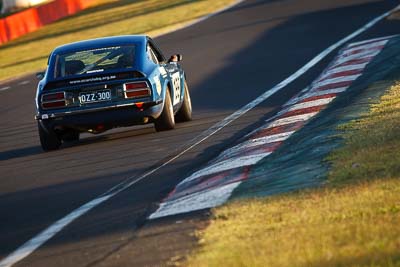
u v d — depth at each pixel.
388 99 41.50
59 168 40.47
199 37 107.06
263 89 62.22
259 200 25.73
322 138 34.00
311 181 27.25
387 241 19.72
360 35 85.94
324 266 18.67
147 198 30.41
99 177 36.53
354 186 25.45
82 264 23.00
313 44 84.44
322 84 54.56
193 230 24.06
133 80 45.72
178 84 50.75
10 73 105.69
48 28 161.38
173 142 43.53
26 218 30.50
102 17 162.38
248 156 33.97
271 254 20.06
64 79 45.78
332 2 120.50
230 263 19.86
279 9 122.81
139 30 129.50
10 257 25.27
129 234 25.30
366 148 30.22
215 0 156.25
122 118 45.78
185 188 30.59
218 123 48.84
